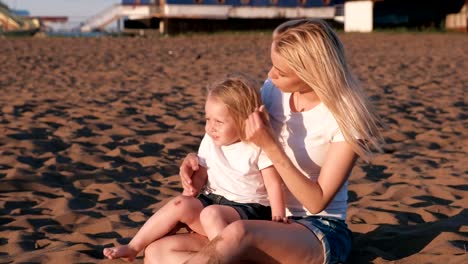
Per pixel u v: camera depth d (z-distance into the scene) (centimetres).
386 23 3953
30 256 349
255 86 301
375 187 505
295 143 304
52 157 618
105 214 443
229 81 299
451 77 1386
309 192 285
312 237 286
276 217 287
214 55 1998
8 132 736
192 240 297
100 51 2138
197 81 1326
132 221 426
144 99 1046
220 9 3725
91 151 648
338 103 288
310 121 301
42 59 1812
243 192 301
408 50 2180
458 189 499
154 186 529
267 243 269
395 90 1165
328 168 290
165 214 298
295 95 311
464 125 814
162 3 3769
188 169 308
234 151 302
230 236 262
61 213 440
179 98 1061
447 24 3703
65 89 1183
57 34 4109
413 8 3894
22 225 419
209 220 283
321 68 287
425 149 682
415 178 539
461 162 607
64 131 758
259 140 280
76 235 391
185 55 2000
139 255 354
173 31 3694
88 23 4694
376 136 299
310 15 3878
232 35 3278
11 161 598
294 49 289
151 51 2162
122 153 644
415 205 455
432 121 846
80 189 515
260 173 300
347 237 305
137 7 4022
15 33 3994
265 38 2977
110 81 1333
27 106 947
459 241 366
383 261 336
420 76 1408
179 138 718
